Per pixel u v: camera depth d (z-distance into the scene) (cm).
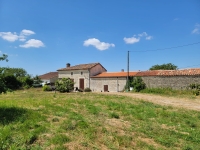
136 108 1050
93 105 1098
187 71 2217
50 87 3197
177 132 657
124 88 2670
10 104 990
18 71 6209
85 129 604
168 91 2114
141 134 612
